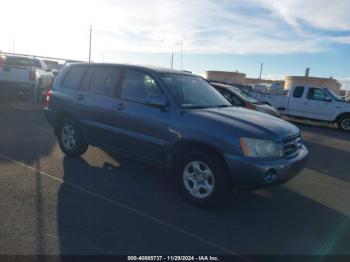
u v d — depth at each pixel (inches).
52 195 180.7
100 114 220.5
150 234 147.8
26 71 490.3
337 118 614.2
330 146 417.1
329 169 289.4
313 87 640.4
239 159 163.0
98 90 227.3
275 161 167.6
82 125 234.2
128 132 205.0
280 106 674.2
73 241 137.4
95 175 216.5
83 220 155.4
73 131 243.0
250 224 165.3
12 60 559.8
